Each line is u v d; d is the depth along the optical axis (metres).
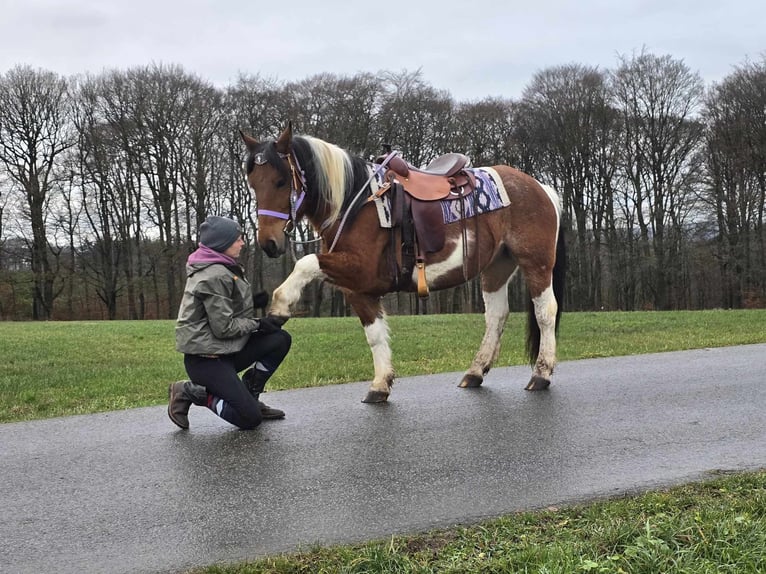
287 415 5.52
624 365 7.83
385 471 4.04
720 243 35.81
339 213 5.26
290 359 9.75
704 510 3.10
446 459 4.25
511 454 4.34
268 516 3.38
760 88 33.75
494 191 6.01
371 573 2.64
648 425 5.03
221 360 4.90
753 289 35.56
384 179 5.46
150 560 2.92
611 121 36.31
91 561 2.93
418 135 34.44
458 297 38.00
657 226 36.69
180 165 34.44
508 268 6.49
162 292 37.84
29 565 2.90
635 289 39.56
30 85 33.72
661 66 35.66
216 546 3.05
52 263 36.75
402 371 8.23
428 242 5.52
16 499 3.70
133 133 33.53
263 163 5.02
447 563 2.71
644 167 36.84
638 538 2.75
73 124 34.78
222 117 33.91
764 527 2.83
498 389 6.43
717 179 35.34
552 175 37.84
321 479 3.91
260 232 5.05
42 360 10.83
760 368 7.46
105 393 7.30
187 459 4.35
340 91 32.81
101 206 36.38
